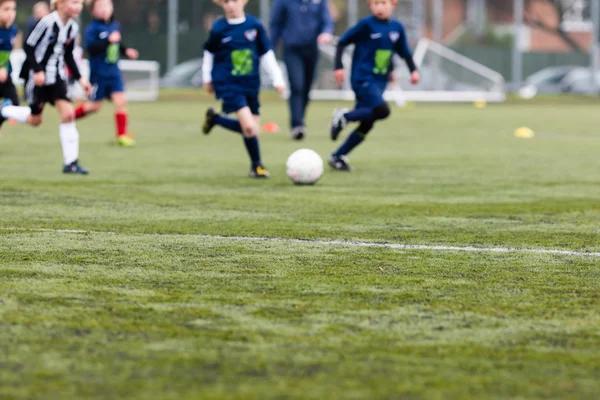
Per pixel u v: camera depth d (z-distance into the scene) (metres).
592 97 55.47
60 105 14.68
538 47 76.00
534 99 54.09
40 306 6.16
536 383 4.74
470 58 57.66
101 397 4.45
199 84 52.81
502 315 6.06
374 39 15.23
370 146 21.73
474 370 4.93
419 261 7.93
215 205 11.48
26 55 14.09
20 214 10.45
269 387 4.61
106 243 8.61
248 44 14.27
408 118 35.44
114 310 6.09
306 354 5.16
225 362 5.01
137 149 20.11
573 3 70.44
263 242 8.79
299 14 22.95
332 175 15.24
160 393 4.51
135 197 12.14
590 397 4.54
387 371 4.89
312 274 7.31
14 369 4.86
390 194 12.83
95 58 20.53
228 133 25.52
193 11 53.28
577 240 9.14
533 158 18.84
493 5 67.94
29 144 20.72
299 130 23.17
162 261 7.77
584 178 15.19
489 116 37.47
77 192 12.55
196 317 5.93
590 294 6.72
